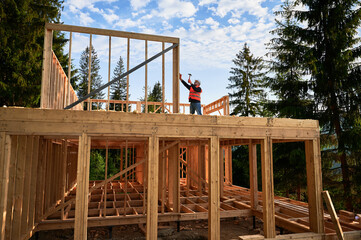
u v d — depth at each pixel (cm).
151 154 556
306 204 927
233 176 2200
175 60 665
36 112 505
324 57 1182
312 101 1292
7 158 482
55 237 704
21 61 1445
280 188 1420
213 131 600
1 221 464
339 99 1131
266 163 633
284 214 816
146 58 628
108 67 596
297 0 1233
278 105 1361
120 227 790
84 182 514
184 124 582
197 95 816
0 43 1354
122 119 547
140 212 814
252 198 839
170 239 693
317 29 1220
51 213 667
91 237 702
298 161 1316
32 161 632
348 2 1101
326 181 1195
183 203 968
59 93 763
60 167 947
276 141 795
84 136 523
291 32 1237
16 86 1450
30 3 1518
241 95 2516
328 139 1217
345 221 689
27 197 581
